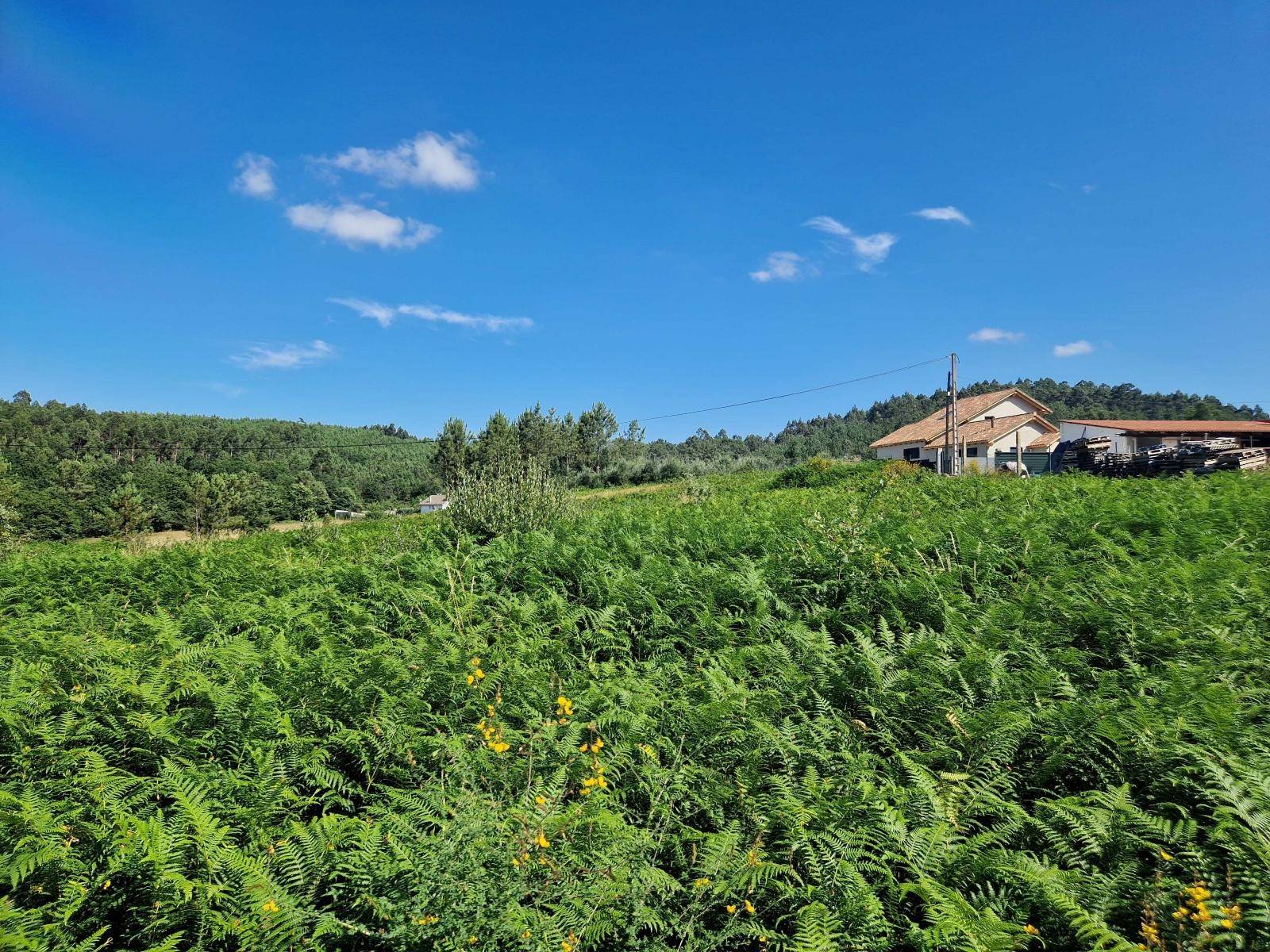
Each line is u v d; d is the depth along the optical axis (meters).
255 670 6.25
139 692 5.37
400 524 15.63
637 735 4.94
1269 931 2.76
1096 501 11.80
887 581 7.71
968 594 7.83
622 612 8.08
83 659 6.67
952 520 10.81
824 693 5.64
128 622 8.91
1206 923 2.84
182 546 17.62
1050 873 3.18
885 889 3.38
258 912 3.05
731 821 4.05
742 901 3.38
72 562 15.10
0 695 5.72
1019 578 8.00
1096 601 6.65
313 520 18.33
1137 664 5.51
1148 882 3.18
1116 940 2.70
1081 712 4.50
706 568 8.89
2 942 2.94
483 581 9.85
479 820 3.29
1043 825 3.68
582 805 3.81
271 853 3.56
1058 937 3.10
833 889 3.29
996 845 3.72
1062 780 4.37
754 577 8.08
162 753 4.93
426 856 3.04
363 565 11.38
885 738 4.90
